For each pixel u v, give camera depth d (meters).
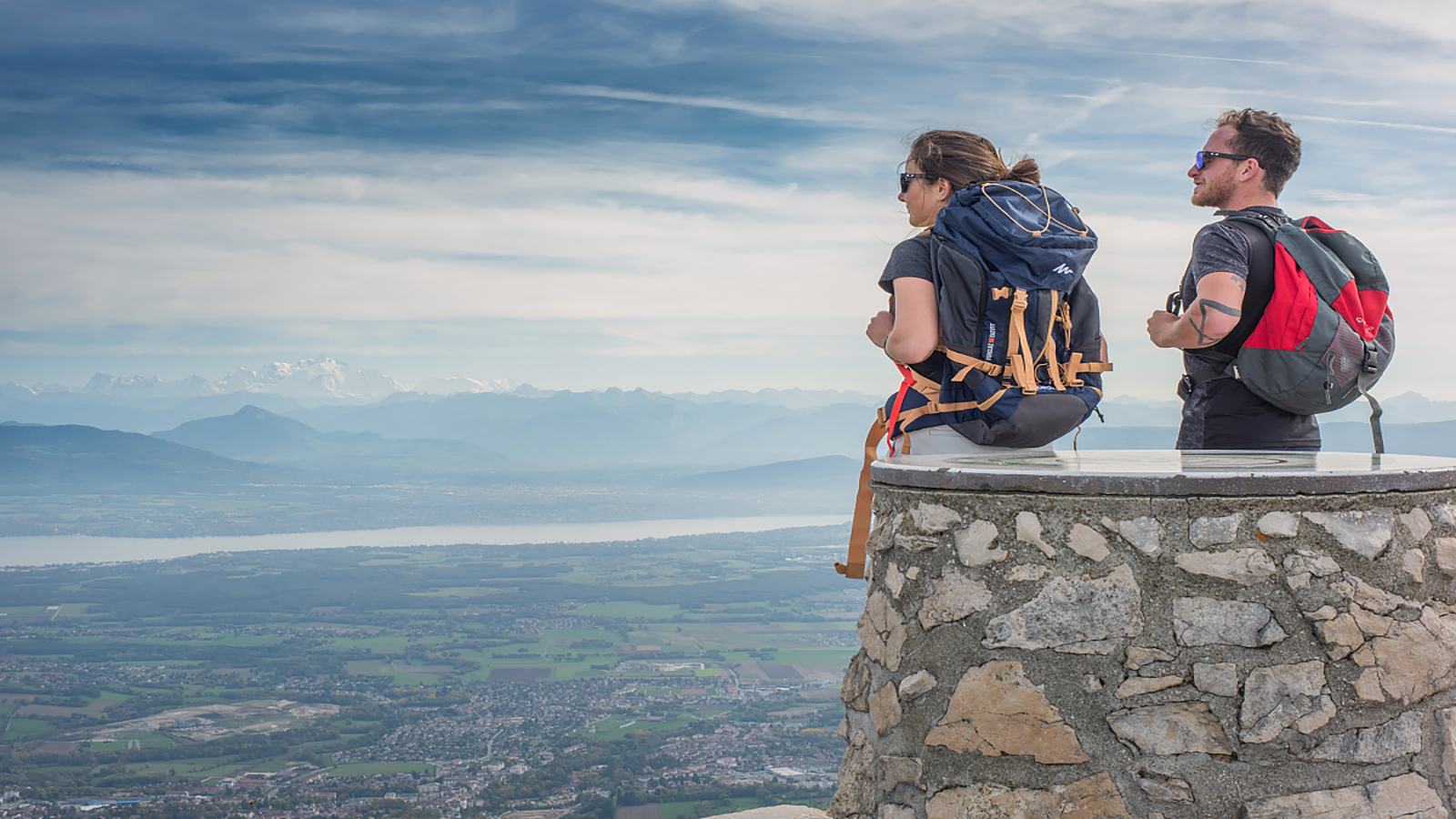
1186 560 1.71
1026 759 1.78
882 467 2.08
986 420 2.22
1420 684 1.76
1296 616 1.70
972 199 2.28
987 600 1.83
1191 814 1.69
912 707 1.93
